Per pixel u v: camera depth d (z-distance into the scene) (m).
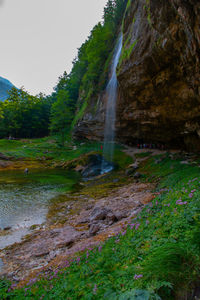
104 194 14.02
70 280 3.48
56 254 6.16
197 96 12.84
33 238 7.87
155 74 15.08
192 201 4.62
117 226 6.88
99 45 36.50
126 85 19.36
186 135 20.47
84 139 45.34
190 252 2.75
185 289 2.25
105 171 23.11
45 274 4.67
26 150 39.94
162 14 9.52
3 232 8.66
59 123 52.62
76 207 11.75
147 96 18.11
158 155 22.88
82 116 41.19
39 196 14.60
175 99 15.76
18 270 5.51
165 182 12.75
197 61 9.42
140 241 3.89
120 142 34.69
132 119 24.80
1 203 12.83
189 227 3.48
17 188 17.12
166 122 20.16
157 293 2.22
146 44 13.79
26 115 67.00
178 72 13.01
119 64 19.55
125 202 10.16
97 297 2.53
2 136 61.59
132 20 18.02
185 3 6.36
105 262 3.62
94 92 38.31
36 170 28.56
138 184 15.30
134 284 2.47
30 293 3.66
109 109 29.62
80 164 28.56
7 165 30.64
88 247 5.40
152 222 4.57
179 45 10.26
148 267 2.68
